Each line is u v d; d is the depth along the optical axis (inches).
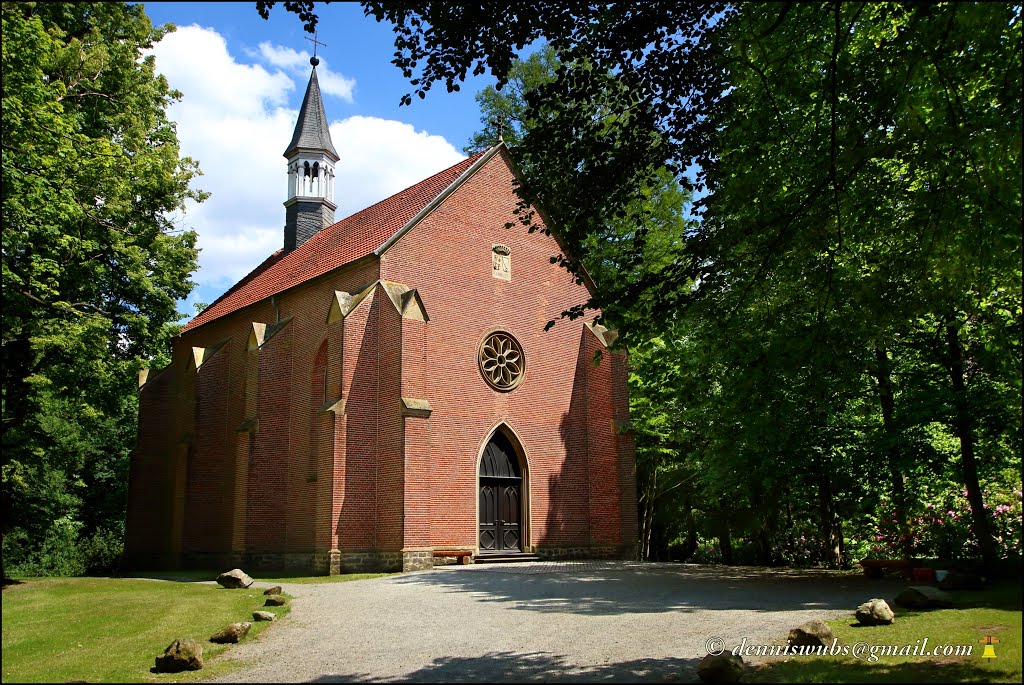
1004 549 784.3
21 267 827.4
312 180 1526.8
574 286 1207.6
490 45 459.5
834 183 429.1
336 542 919.0
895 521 783.1
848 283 475.2
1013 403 597.3
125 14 1090.7
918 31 395.9
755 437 684.7
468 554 973.8
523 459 1088.2
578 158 486.9
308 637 490.3
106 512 1684.3
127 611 571.8
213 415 1245.7
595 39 450.6
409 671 387.2
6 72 725.9
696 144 470.6
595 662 391.2
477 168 1122.7
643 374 1112.8
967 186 421.7
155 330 1080.2
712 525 1216.2
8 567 1293.1
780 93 464.1
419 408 948.0
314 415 1067.9
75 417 1137.4
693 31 446.6
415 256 1039.0
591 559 1122.0
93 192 983.6
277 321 1177.4
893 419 703.7
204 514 1217.4
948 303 494.9
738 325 483.2
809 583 691.4
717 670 338.0
